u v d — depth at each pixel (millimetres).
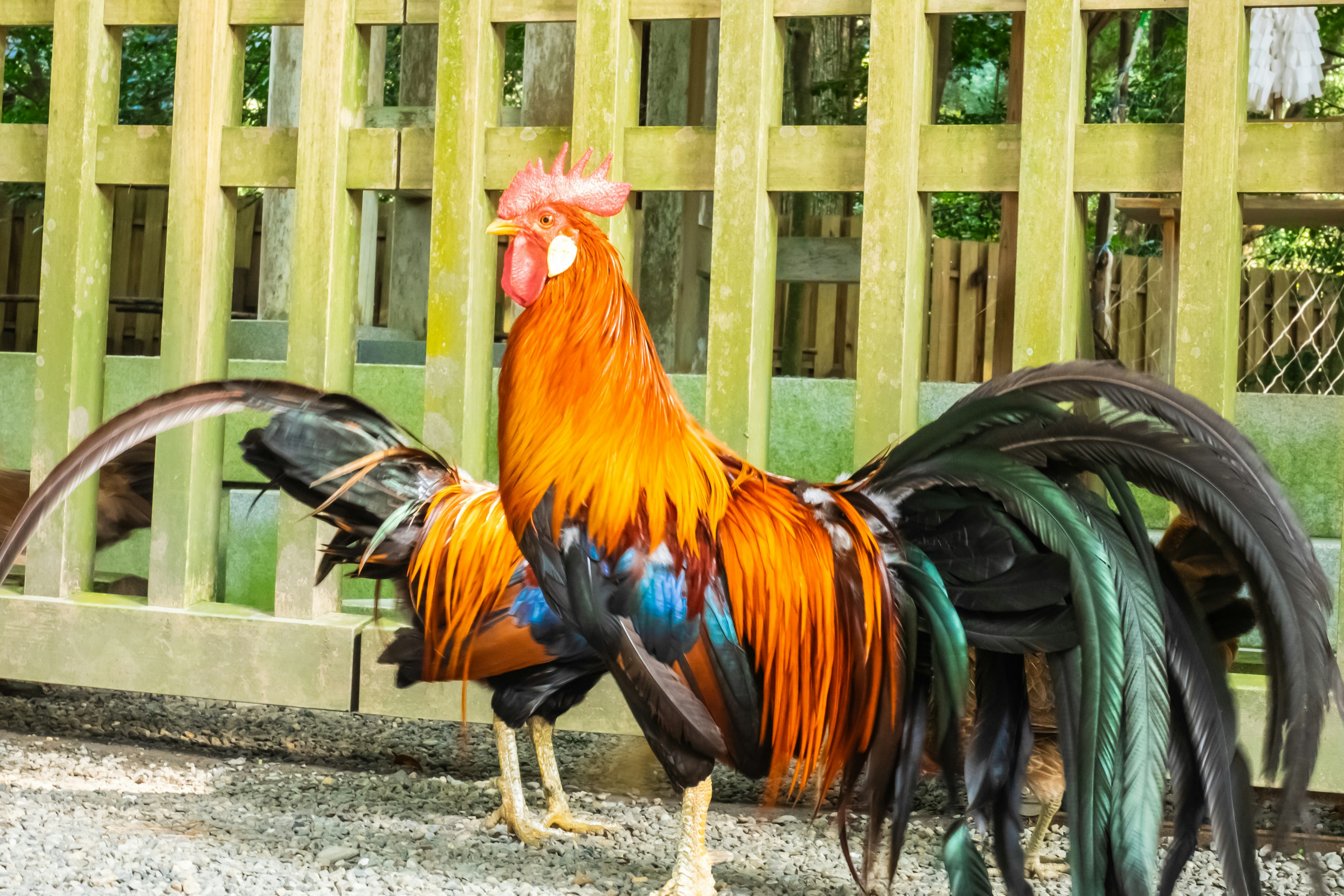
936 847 4629
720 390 4938
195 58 5418
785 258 9320
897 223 4738
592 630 3521
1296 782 2889
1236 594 3682
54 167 5574
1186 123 4457
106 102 5672
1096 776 3193
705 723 3541
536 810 4977
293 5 5383
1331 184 4344
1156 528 6234
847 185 4879
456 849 4379
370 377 6750
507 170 5188
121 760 5523
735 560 3693
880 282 4770
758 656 3699
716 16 4973
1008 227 5816
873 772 3676
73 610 5504
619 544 3500
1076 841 3186
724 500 3787
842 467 6270
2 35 5891
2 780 5051
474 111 5152
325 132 5285
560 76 8148
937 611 3566
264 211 10047
